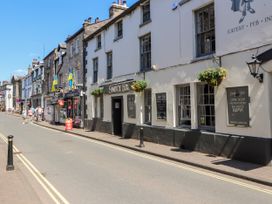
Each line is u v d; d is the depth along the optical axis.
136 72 17.44
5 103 92.69
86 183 8.16
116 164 10.67
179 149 13.22
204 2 12.22
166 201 6.57
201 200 6.60
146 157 12.05
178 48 13.75
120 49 19.48
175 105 14.06
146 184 7.98
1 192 7.22
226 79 11.03
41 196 7.03
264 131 9.65
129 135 18.08
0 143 17.33
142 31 16.80
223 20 11.22
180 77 13.59
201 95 12.74
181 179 8.46
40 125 32.88
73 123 27.81
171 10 14.24
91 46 24.61
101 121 22.38
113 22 20.41
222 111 11.21
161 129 14.89
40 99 48.09
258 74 9.68
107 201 6.62
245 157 10.27
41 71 47.66
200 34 12.74
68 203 6.50
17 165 10.74
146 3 16.61
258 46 9.84
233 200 6.58
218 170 9.26
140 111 16.89
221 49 11.28
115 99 20.61
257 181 8.01
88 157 12.16
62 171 9.69
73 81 28.86
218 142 11.41
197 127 12.77
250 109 10.11
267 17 9.55
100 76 22.62
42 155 12.84
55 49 37.16
